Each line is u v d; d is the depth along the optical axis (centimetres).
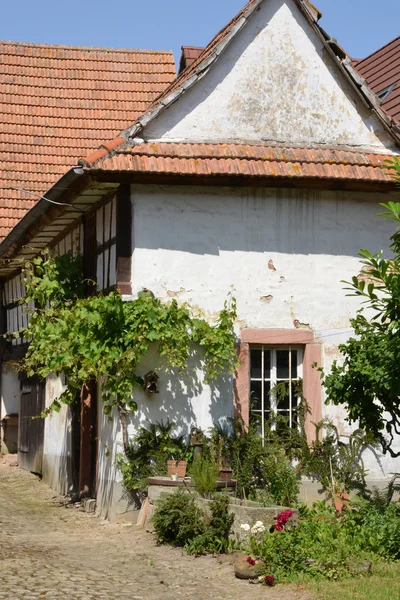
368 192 1320
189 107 1277
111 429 1258
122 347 1209
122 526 1191
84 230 1468
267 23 1313
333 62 1325
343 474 1259
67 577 870
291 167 1250
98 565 938
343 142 1325
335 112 1326
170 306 1223
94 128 2078
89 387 1426
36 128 2055
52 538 1120
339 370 1101
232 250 1273
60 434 1603
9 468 1927
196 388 1240
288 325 1284
